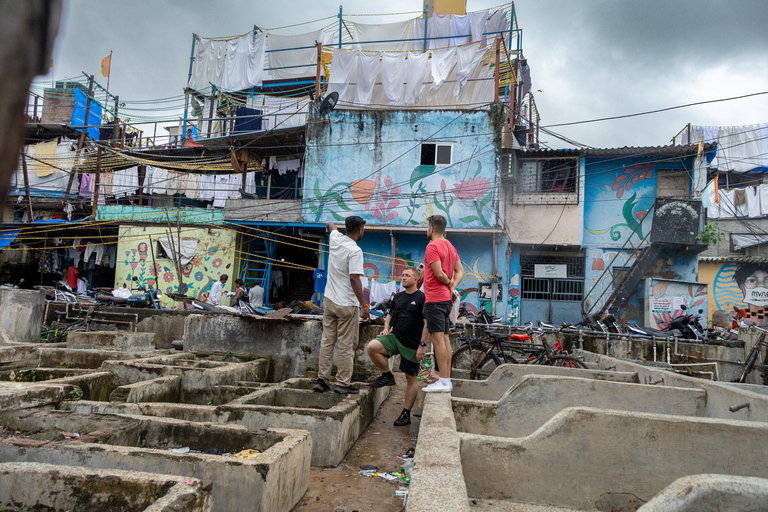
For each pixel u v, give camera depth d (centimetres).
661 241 1479
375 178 1608
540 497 294
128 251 1722
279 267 1834
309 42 1967
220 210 1706
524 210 1608
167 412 396
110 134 2067
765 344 872
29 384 403
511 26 1819
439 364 454
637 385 425
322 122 1639
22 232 1783
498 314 1530
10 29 64
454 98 1641
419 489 194
